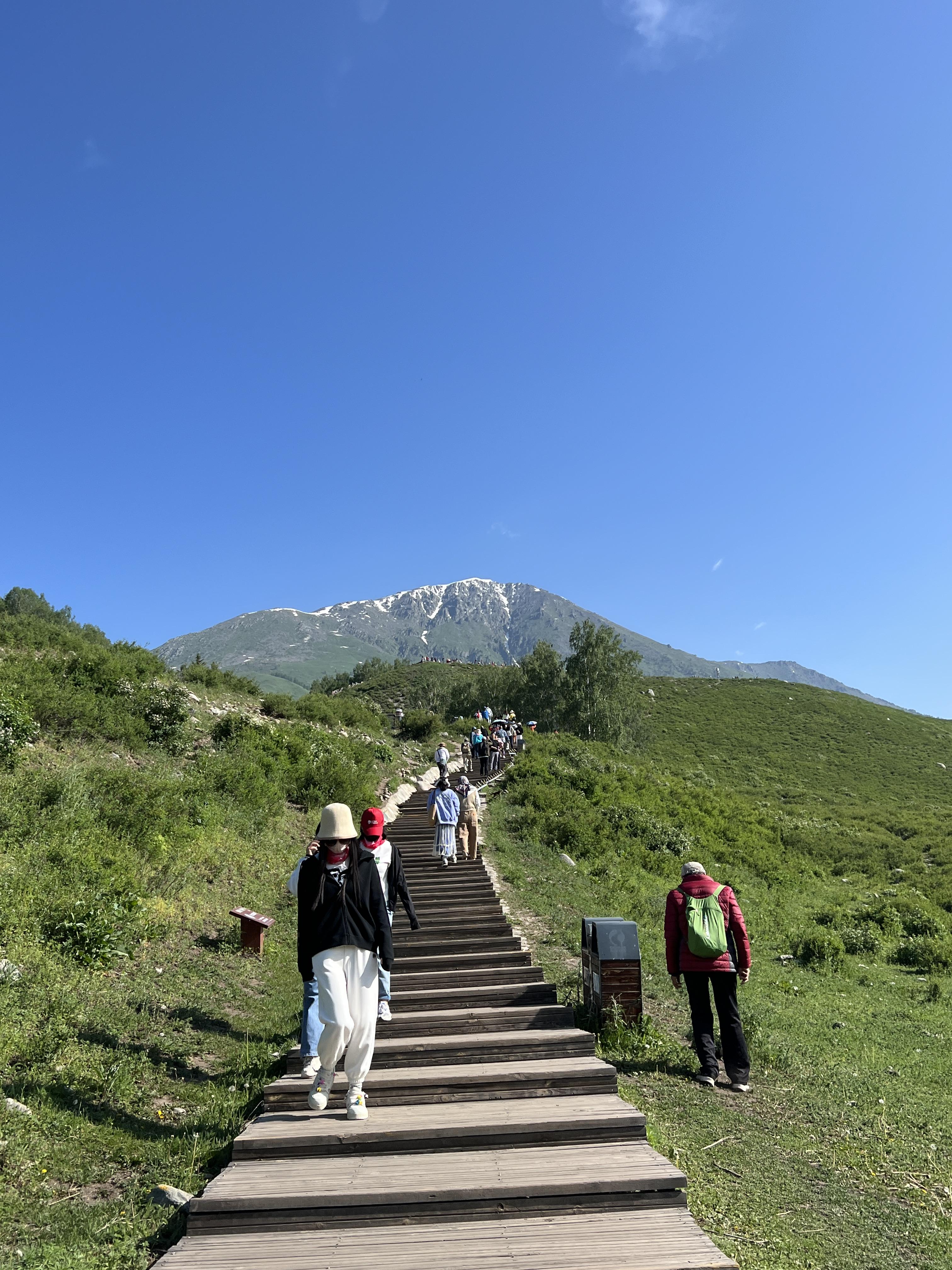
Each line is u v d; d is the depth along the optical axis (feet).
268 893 39.68
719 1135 18.65
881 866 88.89
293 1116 15.58
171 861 36.78
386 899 15.80
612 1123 14.83
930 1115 22.45
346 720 97.60
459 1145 14.42
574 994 28.91
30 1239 11.97
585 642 182.19
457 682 276.41
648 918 46.83
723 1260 10.61
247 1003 27.22
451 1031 20.95
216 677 86.38
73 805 35.94
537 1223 12.00
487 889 41.09
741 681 270.46
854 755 192.24
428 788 82.43
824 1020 33.68
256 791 50.83
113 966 25.79
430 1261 10.69
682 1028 27.68
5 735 39.40
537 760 98.07
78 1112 16.51
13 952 23.18
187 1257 11.03
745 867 75.41
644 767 129.90
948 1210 16.07
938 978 45.09
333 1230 11.98
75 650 67.72
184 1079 19.99
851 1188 16.76
